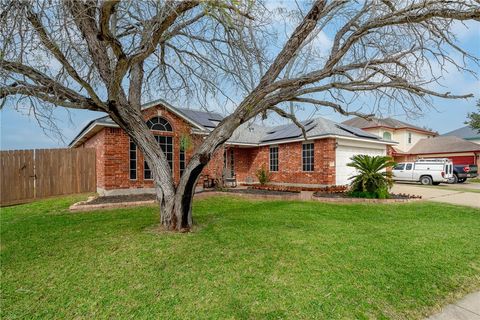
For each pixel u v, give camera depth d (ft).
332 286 10.94
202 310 9.17
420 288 11.12
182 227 18.24
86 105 16.12
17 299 9.73
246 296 10.05
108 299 9.75
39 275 11.56
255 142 58.90
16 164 33.24
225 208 27.66
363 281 11.44
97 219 21.94
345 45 16.65
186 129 43.83
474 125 85.40
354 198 33.17
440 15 14.05
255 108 17.76
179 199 18.12
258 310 9.23
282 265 12.75
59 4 11.53
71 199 33.45
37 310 9.11
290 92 17.78
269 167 58.39
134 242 15.61
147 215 23.57
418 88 16.03
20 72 13.66
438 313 9.68
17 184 33.17
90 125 36.83
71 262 12.86
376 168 35.04
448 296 10.75
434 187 53.36
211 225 19.79
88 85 13.75
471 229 20.38
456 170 64.18
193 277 11.43
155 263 12.77
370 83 16.66
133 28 18.85
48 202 31.73
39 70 14.66
